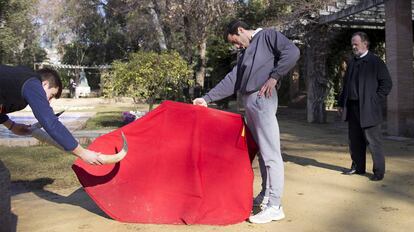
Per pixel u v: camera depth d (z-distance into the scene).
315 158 7.89
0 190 3.62
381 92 6.01
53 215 4.64
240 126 4.52
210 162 4.50
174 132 4.54
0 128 12.98
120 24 40.94
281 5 19.36
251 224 4.34
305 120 16.33
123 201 4.43
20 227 4.27
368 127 6.03
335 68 20.50
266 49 4.36
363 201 5.13
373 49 18.81
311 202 5.09
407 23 11.05
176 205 4.42
